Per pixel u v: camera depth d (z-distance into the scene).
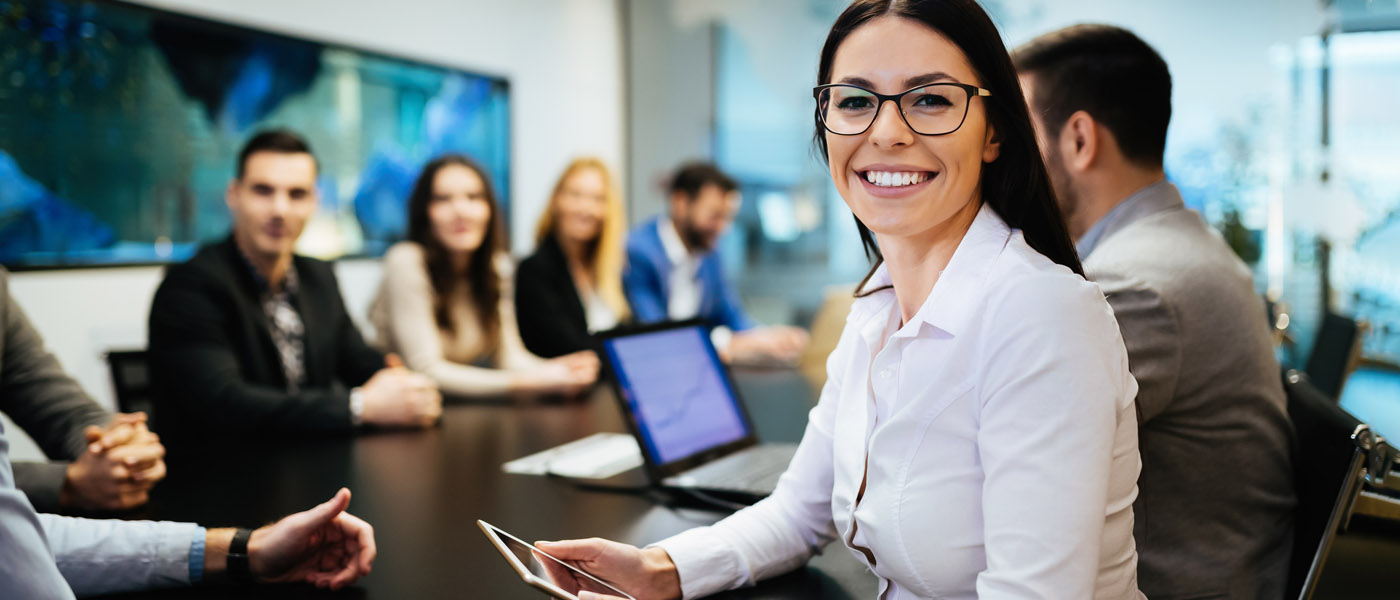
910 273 0.98
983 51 0.91
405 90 4.63
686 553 1.09
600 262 3.62
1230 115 5.21
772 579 1.16
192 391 2.13
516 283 3.34
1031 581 0.80
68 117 3.23
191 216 3.66
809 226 6.23
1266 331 1.39
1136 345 1.27
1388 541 1.98
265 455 1.86
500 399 2.54
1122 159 1.45
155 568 1.11
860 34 0.94
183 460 1.81
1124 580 0.93
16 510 0.81
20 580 0.80
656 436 1.59
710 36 6.43
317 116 4.16
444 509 1.46
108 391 3.37
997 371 0.85
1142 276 1.29
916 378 0.92
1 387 1.78
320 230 4.17
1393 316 4.78
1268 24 5.12
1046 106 1.48
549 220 3.49
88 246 3.31
